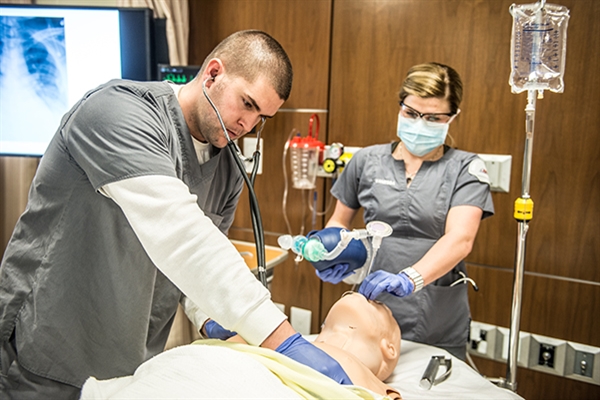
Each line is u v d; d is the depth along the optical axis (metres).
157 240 0.86
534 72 1.29
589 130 1.73
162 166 0.91
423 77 1.49
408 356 1.43
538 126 1.80
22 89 2.02
